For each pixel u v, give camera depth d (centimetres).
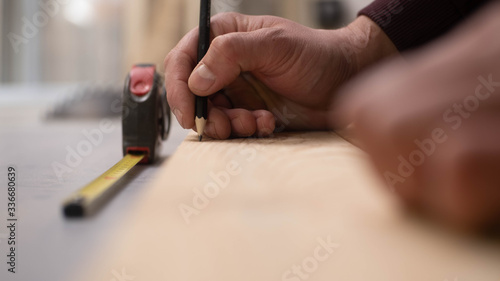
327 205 36
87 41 283
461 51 23
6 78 295
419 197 26
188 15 194
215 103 90
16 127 148
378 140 26
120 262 26
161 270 25
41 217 41
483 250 24
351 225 30
